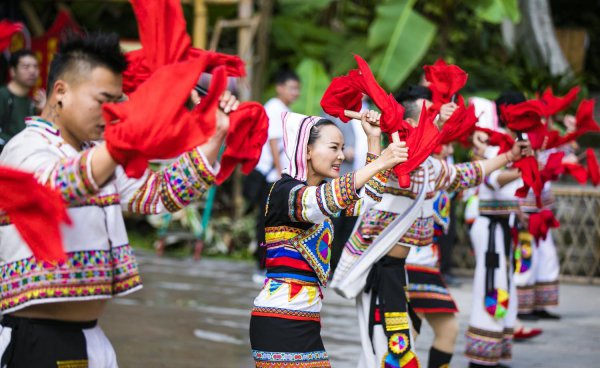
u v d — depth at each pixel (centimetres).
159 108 263
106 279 311
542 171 578
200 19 1151
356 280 477
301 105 1181
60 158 300
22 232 264
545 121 582
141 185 326
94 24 1379
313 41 1342
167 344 663
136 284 323
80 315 314
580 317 819
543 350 688
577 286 985
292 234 397
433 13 1358
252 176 903
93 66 297
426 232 494
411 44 1148
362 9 1412
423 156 400
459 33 1473
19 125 753
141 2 320
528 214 744
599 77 1811
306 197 379
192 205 1149
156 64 320
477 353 611
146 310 784
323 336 704
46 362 304
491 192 619
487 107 640
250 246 1134
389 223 476
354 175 368
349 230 900
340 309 816
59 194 269
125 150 262
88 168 267
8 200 262
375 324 477
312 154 411
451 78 499
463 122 467
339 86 419
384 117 406
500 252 614
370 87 407
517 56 1458
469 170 509
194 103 328
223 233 1157
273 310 396
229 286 917
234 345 668
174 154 268
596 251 1005
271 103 900
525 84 1334
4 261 304
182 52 320
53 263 271
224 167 319
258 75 1240
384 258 484
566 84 1366
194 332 706
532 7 1515
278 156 893
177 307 802
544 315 812
